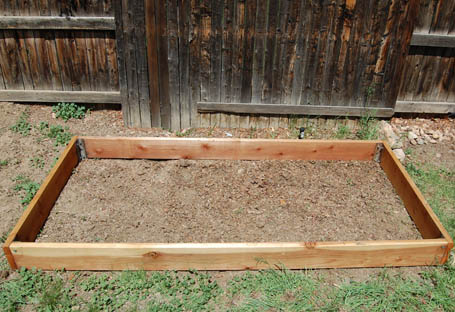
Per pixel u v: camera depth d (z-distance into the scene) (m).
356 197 4.54
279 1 4.95
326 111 5.62
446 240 3.51
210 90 5.51
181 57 5.28
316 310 3.20
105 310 3.17
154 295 3.31
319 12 5.02
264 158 5.09
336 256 3.51
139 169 4.89
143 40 5.18
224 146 4.98
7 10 5.30
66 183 4.59
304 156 5.10
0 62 5.63
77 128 5.65
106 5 5.26
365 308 3.24
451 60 5.54
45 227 3.97
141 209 4.27
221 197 4.48
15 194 4.43
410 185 4.27
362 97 5.59
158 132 5.71
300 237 3.95
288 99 5.58
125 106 5.62
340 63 5.34
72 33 5.43
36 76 5.73
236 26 5.09
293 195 4.54
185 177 4.79
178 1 4.95
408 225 4.16
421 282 3.49
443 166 5.20
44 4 5.26
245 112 5.64
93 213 4.19
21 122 5.61
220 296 3.31
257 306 3.23
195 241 3.87
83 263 3.47
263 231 4.01
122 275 3.43
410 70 5.59
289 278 3.46
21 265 3.47
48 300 3.19
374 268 3.62
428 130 5.81
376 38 5.18
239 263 3.50
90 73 5.70
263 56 5.28
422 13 5.20
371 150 5.08
